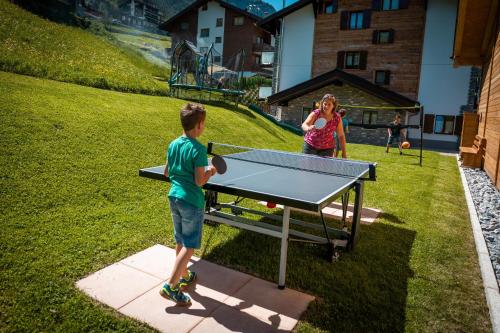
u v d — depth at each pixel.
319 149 5.31
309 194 2.80
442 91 21.09
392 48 21.89
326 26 23.67
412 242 4.30
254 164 4.31
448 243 4.35
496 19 9.85
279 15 24.27
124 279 2.97
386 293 3.07
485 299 3.10
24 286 2.69
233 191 2.86
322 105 5.11
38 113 6.29
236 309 2.70
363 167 4.30
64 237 3.50
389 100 18.88
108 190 4.84
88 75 11.76
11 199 3.91
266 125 14.88
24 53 11.20
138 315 2.53
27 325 2.32
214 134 10.04
